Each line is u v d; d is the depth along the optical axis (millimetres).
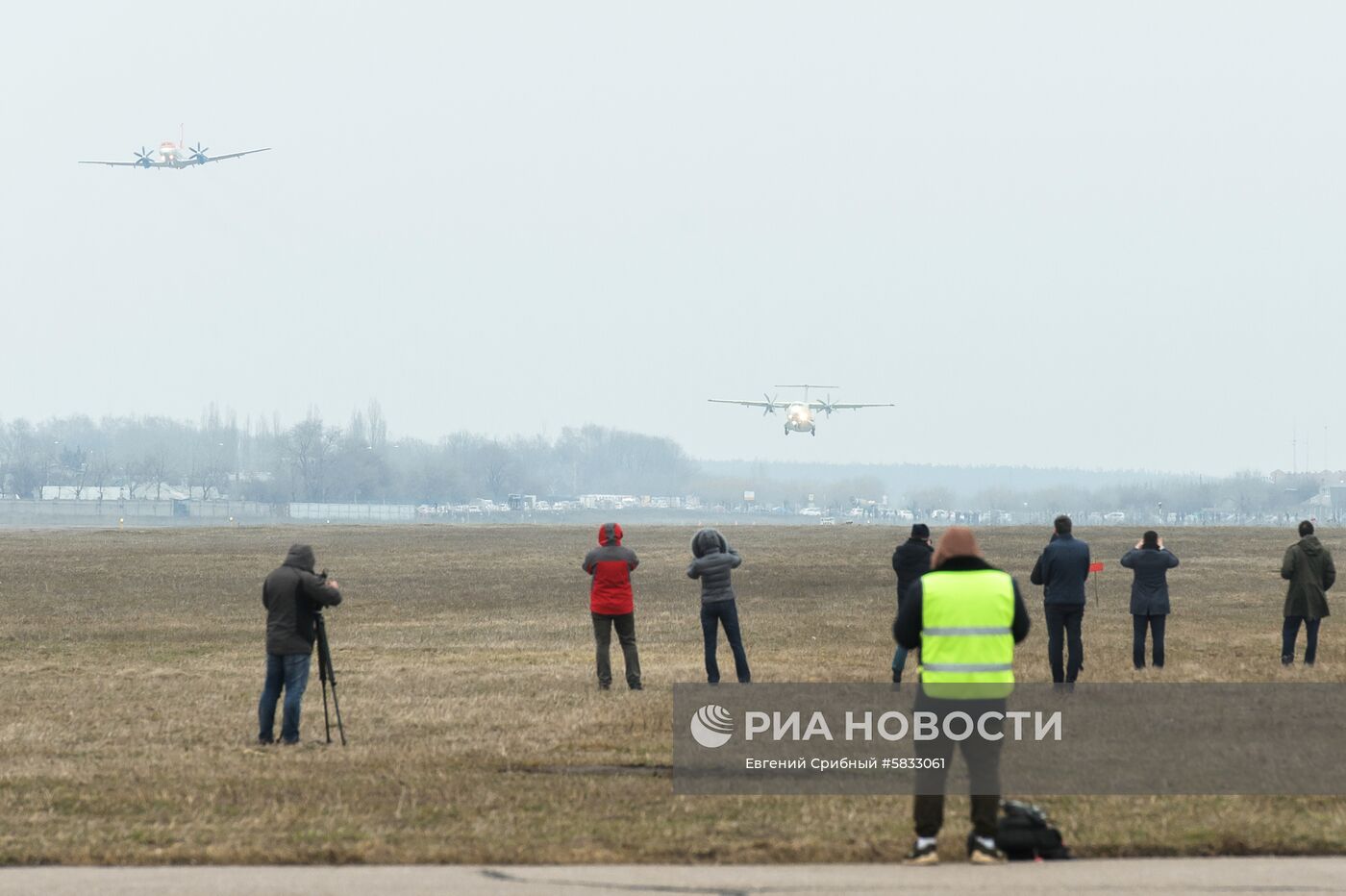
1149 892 27016
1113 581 135375
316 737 47719
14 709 54844
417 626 95500
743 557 168625
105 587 129625
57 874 29250
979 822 30062
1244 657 72250
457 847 31000
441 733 48156
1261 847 30766
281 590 46500
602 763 42188
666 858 30219
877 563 159125
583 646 81312
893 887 27469
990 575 30266
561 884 28062
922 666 30156
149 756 43844
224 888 27750
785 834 32312
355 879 28609
